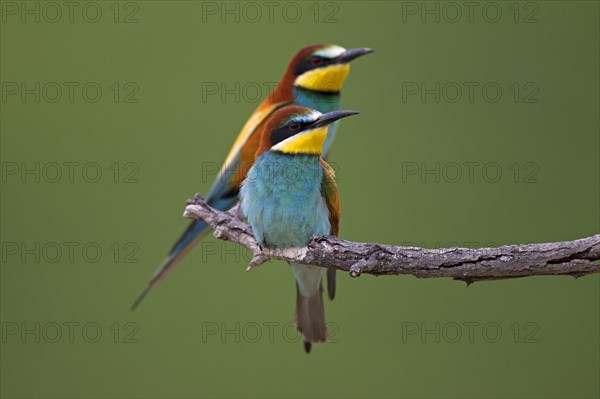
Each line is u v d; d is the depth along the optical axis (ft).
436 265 21.03
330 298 27.12
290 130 25.77
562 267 20.26
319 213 25.93
